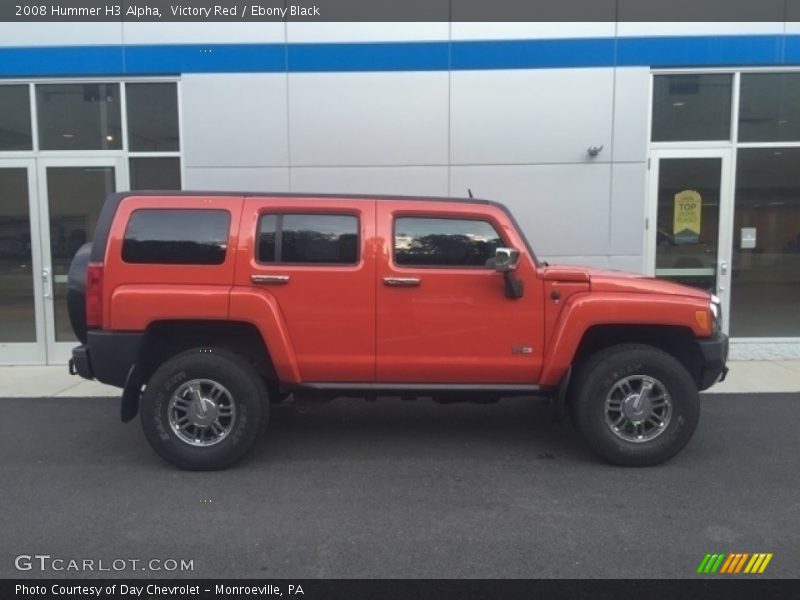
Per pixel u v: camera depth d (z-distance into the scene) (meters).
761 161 8.71
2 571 3.43
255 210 4.85
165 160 8.68
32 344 8.82
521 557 3.58
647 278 5.12
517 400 6.85
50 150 8.70
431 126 8.48
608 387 4.83
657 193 8.70
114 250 4.77
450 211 4.90
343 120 8.48
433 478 4.73
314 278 4.82
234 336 5.05
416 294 4.85
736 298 8.88
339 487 4.56
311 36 8.38
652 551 3.63
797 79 8.60
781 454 5.19
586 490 4.49
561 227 8.57
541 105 8.44
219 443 4.80
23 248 8.79
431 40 8.38
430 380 4.96
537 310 4.86
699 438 5.58
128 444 5.51
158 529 3.92
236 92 8.45
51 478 4.74
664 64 8.42
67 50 8.47
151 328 4.82
